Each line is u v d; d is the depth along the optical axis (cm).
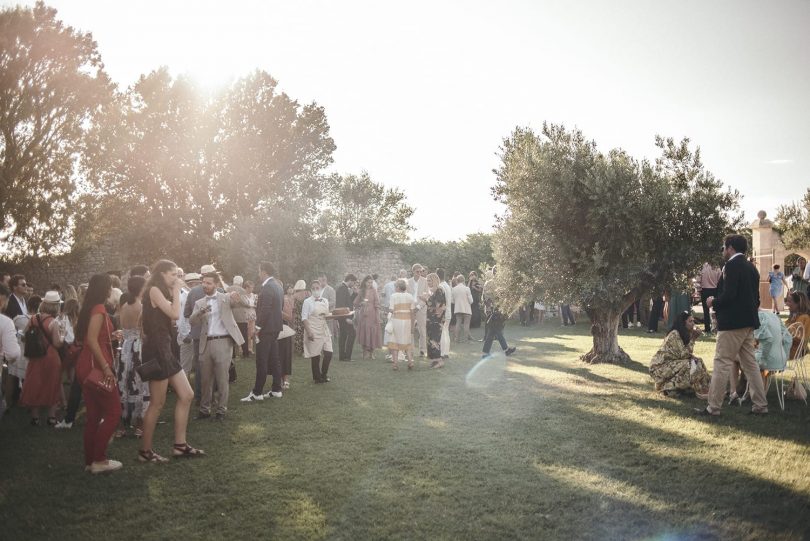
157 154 3209
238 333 791
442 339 1362
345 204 3831
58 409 902
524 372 1122
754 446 594
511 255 1199
